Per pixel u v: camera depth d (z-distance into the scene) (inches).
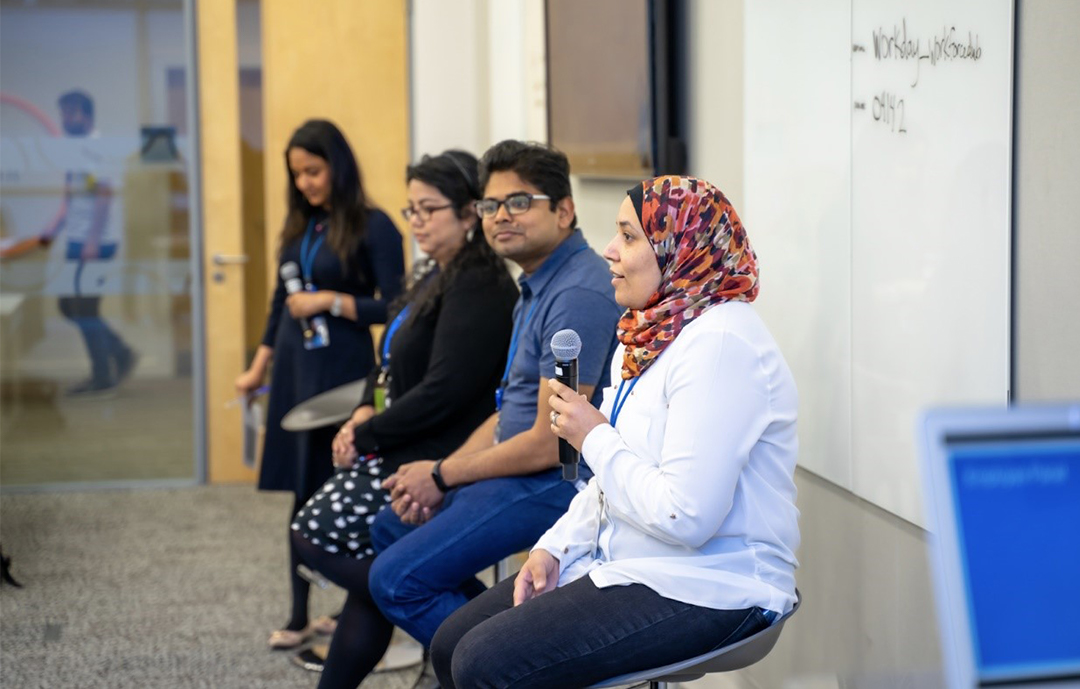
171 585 168.4
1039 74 64.3
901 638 80.6
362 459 115.3
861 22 83.0
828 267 89.4
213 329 226.7
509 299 109.7
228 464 229.5
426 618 95.9
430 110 229.8
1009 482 38.2
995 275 68.6
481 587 102.3
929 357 75.7
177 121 224.1
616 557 77.4
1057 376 63.6
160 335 226.7
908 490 78.3
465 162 113.5
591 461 75.3
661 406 74.1
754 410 70.9
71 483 226.4
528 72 200.4
